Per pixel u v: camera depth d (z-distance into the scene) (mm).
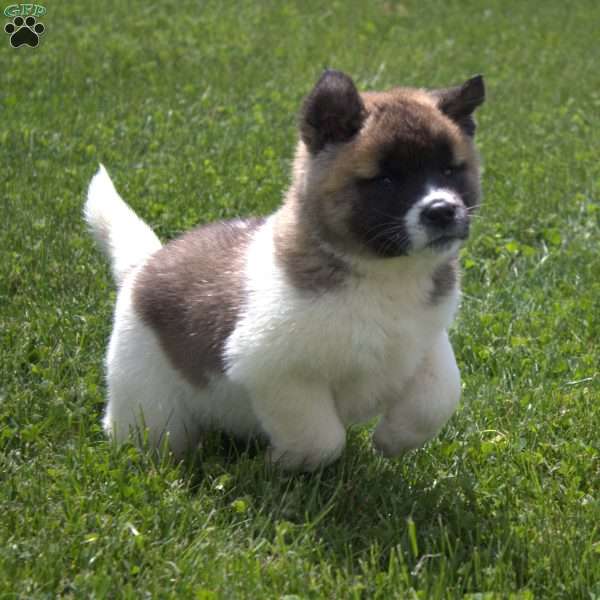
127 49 2902
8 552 1199
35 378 1480
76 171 1994
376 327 1262
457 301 1319
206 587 1175
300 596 1169
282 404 1281
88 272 1677
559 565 1204
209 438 1399
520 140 2373
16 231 1767
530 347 1562
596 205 1931
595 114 2664
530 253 1789
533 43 3443
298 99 2580
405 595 1169
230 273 1325
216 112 2447
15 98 2393
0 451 1369
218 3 3475
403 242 1245
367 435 1397
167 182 1942
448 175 1282
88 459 1317
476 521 1267
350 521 1283
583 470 1343
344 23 3453
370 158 1259
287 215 1298
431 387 1315
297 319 1252
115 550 1210
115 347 1384
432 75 2920
